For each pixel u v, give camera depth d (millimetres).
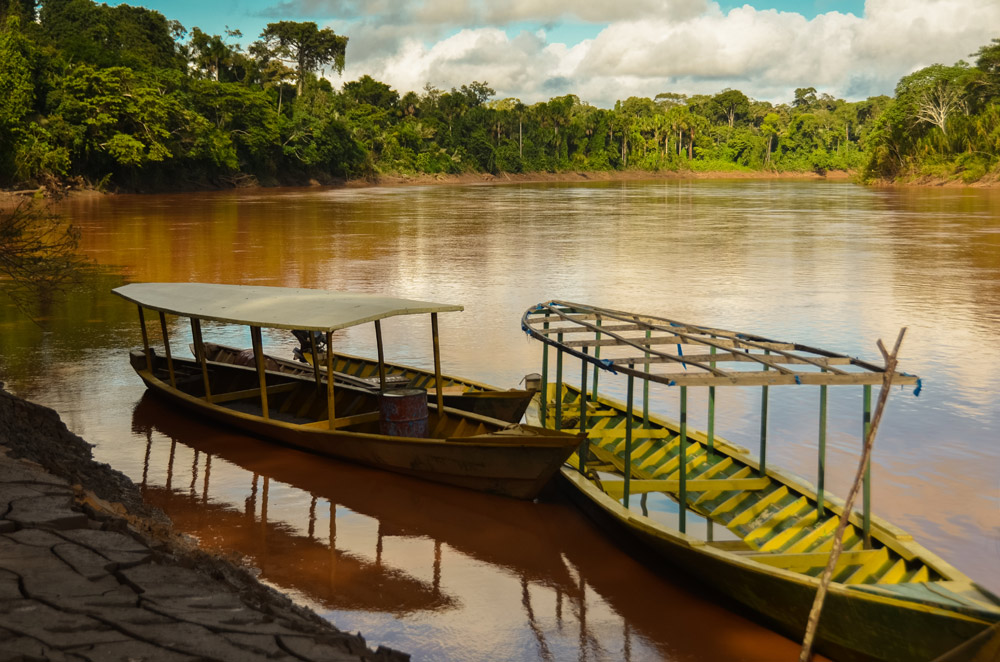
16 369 14789
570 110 180750
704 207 66312
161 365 14062
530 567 8031
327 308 11273
